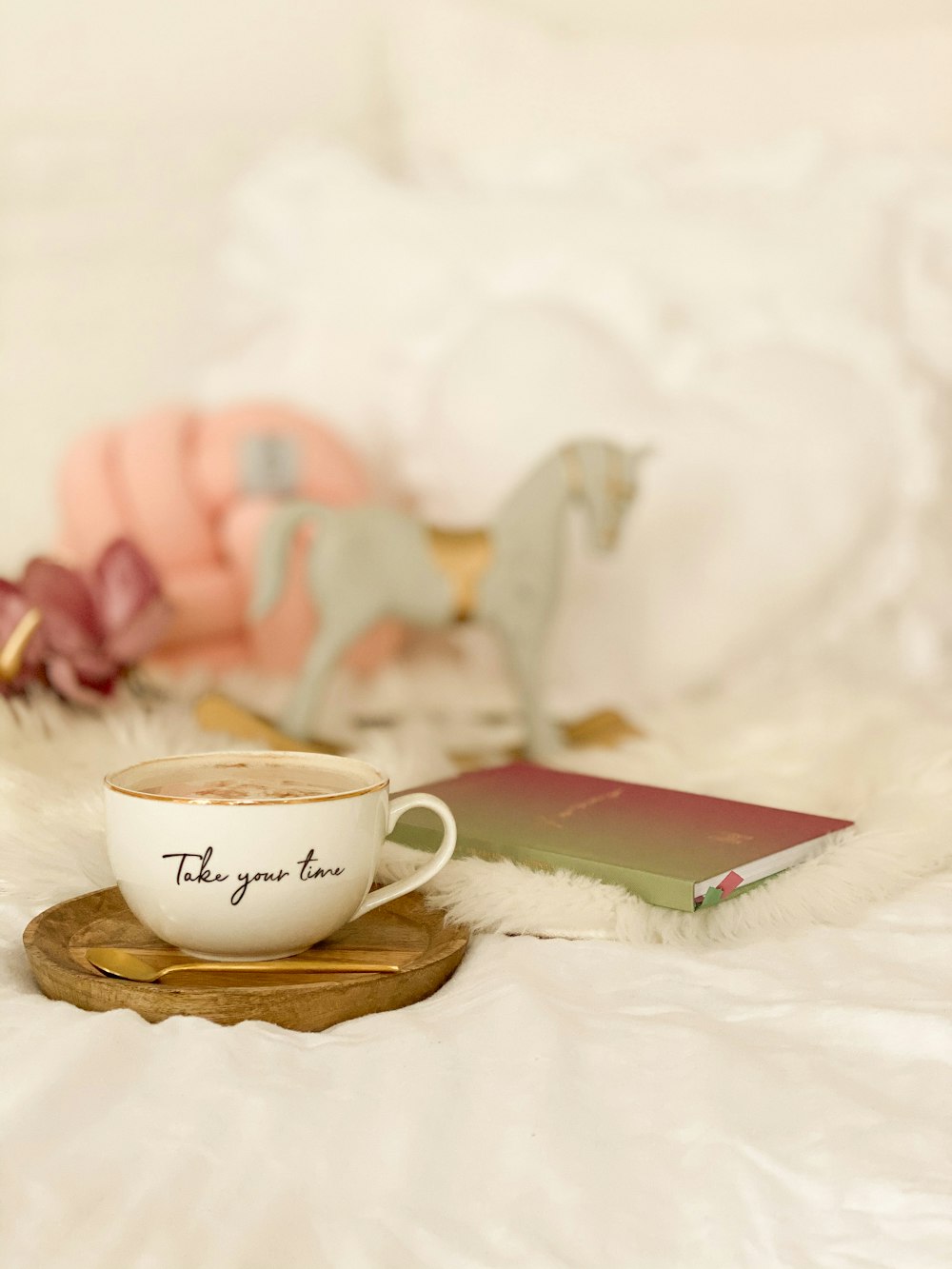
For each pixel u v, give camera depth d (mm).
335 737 1383
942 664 1648
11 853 1090
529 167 2025
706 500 1673
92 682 1324
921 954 1035
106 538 1639
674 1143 872
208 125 2234
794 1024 957
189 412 1739
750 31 2361
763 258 1797
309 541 1477
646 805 1154
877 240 1806
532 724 1409
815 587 1662
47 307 2107
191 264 2137
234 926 956
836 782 1257
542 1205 839
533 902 1046
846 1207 844
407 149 2223
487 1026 944
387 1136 870
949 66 2035
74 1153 859
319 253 1983
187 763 1016
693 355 1763
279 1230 823
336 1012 963
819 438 1664
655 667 1686
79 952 992
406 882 1012
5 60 2283
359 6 2299
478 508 1749
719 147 2053
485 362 1782
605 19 2381
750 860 1062
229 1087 895
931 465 1665
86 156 2127
